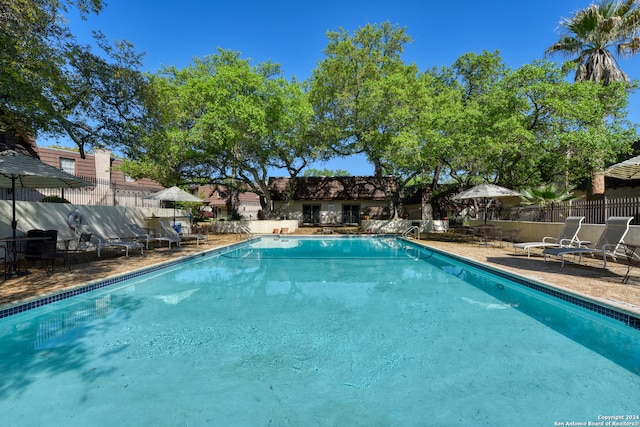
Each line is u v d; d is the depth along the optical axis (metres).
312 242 17.89
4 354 3.96
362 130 19.09
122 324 5.04
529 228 13.95
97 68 9.27
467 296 6.61
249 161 21.36
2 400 2.99
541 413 2.78
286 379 3.40
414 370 3.56
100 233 12.52
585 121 12.70
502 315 5.39
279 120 17.16
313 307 5.89
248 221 22.23
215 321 5.17
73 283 6.44
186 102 16.62
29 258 7.37
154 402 2.98
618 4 18.70
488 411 2.83
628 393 3.08
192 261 10.91
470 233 17.45
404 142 15.45
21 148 13.71
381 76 19.06
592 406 2.87
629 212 9.43
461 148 14.12
